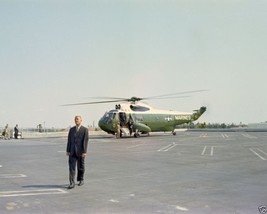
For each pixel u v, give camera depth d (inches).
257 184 397.4
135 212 273.6
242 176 458.6
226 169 530.6
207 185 392.5
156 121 1793.8
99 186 389.7
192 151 869.2
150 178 446.9
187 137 1681.8
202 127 3420.3
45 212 273.6
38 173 500.1
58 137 1952.5
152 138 1588.3
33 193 350.0
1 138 1796.3
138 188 376.2
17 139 1717.5
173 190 363.3
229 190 361.7
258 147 986.1
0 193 350.0
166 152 846.5
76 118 391.9
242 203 301.9
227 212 271.7
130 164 605.6
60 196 335.3
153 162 634.8
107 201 312.7
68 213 271.0
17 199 321.1
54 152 877.2
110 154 804.0
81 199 321.4
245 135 1926.7
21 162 652.1
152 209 282.7
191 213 270.1
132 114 1679.4
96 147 1027.3
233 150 888.9
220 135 1951.3
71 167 383.2
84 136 390.0
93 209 283.4
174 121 1887.3
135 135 1692.9
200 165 583.5
